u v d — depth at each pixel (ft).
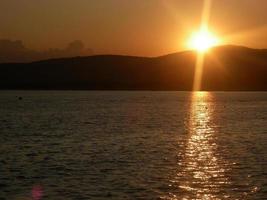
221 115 351.46
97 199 93.81
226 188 101.55
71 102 583.58
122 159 138.31
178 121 289.33
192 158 140.15
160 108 454.81
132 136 200.23
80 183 106.93
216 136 203.31
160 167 125.49
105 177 112.88
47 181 109.29
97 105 510.99
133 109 433.48
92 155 146.00
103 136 200.54
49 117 328.29
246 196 95.40
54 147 165.48
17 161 135.85
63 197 95.45
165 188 101.76
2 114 364.99
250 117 327.67
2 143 178.81
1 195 97.40
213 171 119.75
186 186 103.60
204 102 593.01
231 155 145.89
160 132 219.00
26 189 102.06
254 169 122.11
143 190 100.22
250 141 184.24
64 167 126.11
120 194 97.25
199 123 274.98
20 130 232.32
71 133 214.90
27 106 486.79
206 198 94.12
